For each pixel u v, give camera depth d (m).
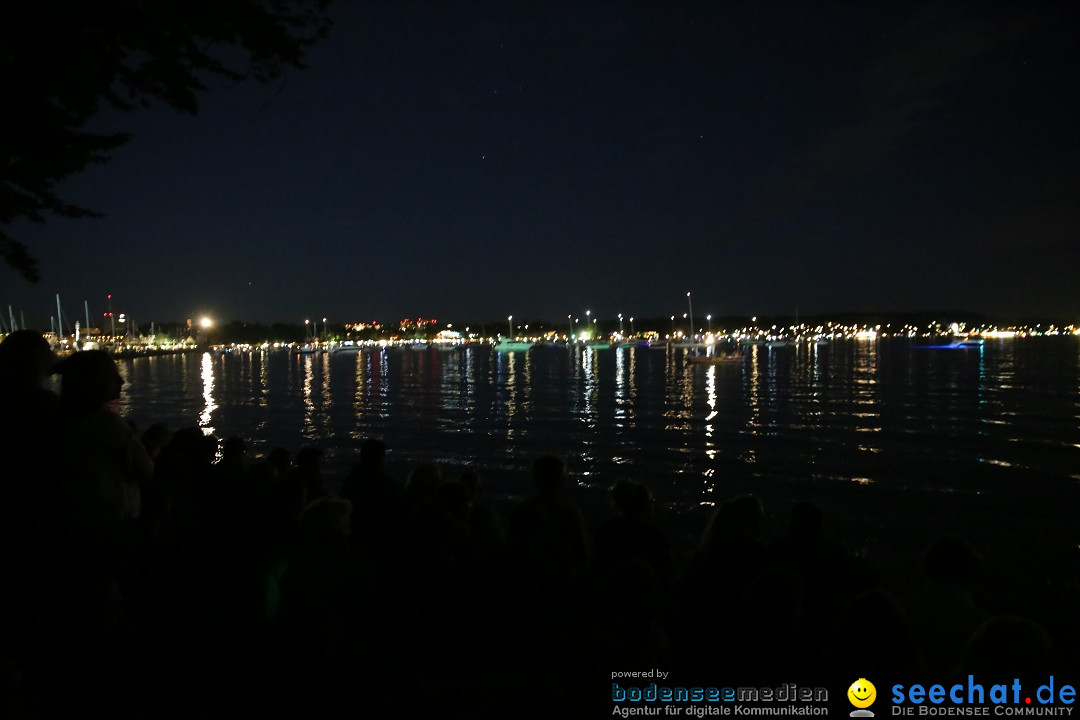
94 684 4.41
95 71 5.18
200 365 141.62
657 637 4.50
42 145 5.21
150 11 5.08
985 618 5.09
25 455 4.05
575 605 5.16
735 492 18.70
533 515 5.86
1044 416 36.78
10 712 4.14
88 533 4.16
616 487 6.77
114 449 4.25
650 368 100.44
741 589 5.40
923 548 13.17
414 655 5.33
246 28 5.33
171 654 5.35
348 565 5.32
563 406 45.41
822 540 6.07
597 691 4.39
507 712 4.64
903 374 77.56
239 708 4.75
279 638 5.19
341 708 4.73
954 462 23.38
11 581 4.10
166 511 5.75
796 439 29.22
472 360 146.88
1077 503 17.17
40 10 4.77
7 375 4.14
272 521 6.25
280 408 46.81
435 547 5.54
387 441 30.09
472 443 29.16
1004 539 13.77
